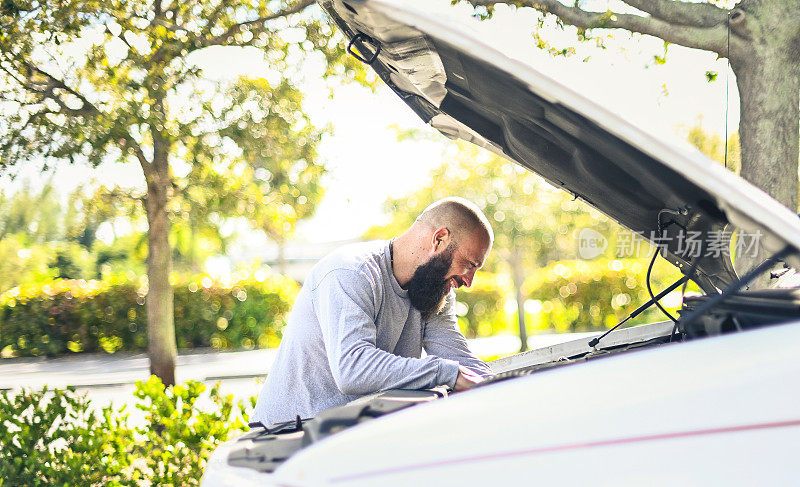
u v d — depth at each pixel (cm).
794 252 143
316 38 500
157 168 580
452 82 188
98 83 482
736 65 339
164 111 490
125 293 1539
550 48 371
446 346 270
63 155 502
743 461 110
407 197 1363
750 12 331
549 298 1688
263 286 1612
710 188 137
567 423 119
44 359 1482
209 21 480
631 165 160
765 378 116
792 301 145
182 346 1581
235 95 503
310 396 227
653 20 349
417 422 129
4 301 1522
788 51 328
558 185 227
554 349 262
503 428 121
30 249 2773
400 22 151
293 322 233
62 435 424
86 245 3644
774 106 329
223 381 1091
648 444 114
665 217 183
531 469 115
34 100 498
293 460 129
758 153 331
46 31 471
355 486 119
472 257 238
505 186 1259
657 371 123
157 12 475
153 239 617
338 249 238
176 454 409
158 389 430
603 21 355
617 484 111
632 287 1648
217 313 1584
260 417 233
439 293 242
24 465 411
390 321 240
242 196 590
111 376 1177
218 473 147
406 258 239
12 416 422
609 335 262
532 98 156
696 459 111
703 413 115
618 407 119
